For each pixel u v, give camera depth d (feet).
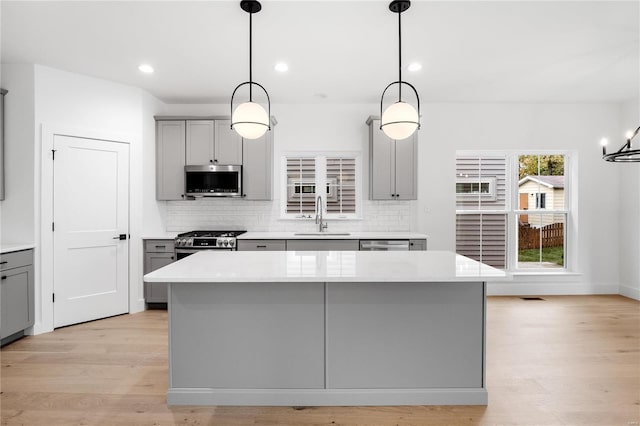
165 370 9.04
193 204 16.31
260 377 7.50
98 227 12.98
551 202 16.84
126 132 13.64
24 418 7.04
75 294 12.43
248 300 7.46
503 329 11.89
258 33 9.72
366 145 16.29
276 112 16.29
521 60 11.53
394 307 7.45
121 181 13.55
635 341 10.87
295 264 7.87
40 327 11.58
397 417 7.13
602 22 9.16
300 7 8.48
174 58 11.30
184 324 7.47
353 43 10.32
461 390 7.51
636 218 15.48
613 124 16.25
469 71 12.46
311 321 7.48
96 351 10.19
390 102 16.02
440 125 16.17
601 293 16.35
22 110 11.51
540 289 16.30
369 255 9.27
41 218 11.64
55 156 11.97
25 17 8.87
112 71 12.32
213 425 6.88
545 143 16.22
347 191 16.57
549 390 8.11
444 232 16.24
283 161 16.52
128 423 6.91
